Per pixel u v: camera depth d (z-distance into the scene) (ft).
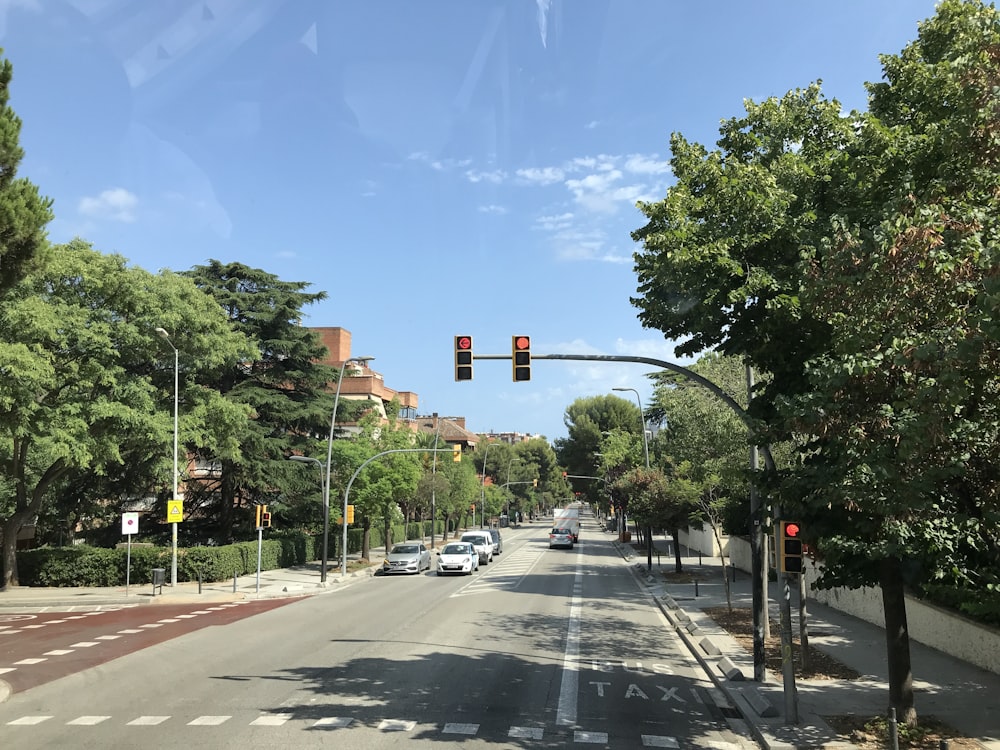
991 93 22.41
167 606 79.15
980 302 18.20
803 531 28.96
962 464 21.88
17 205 41.70
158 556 99.25
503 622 61.67
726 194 33.01
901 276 20.94
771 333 30.37
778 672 40.09
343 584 103.24
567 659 45.29
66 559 98.32
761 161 36.63
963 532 22.80
